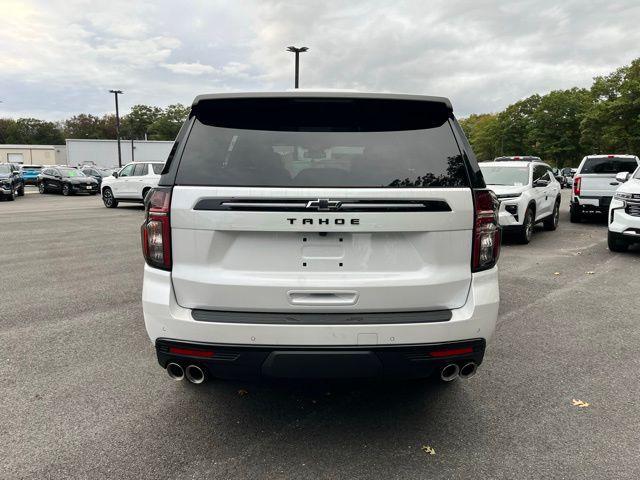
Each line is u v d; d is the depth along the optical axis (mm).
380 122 2930
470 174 2857
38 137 131625
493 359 4270
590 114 46375
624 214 9062
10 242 10703
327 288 2727
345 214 2674
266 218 2674
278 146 2826
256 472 2713
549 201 12250
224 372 2764
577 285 6855
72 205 22312
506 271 7781
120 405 3465
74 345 4562
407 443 3000
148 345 4578
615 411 3379
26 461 2812
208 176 2748
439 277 2787
